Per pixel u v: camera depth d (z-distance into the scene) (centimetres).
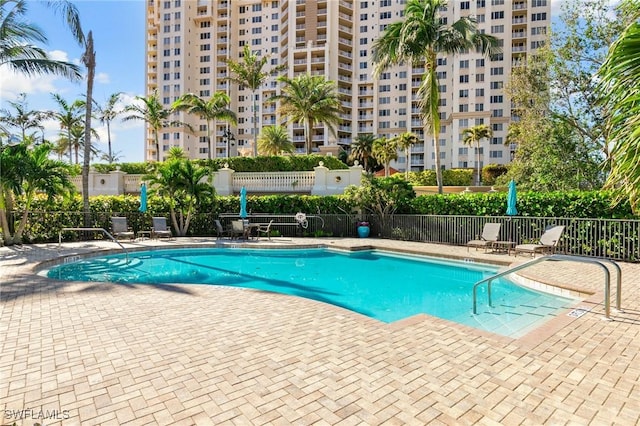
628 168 268
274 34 7206
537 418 275
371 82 6512
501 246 1262
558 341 435
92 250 1216
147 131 6925
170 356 386
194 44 7094
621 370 357
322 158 2486
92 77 1667
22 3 1420
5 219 1343
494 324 604
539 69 1814
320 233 1766
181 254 1360
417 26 1797
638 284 746
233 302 612
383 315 681
